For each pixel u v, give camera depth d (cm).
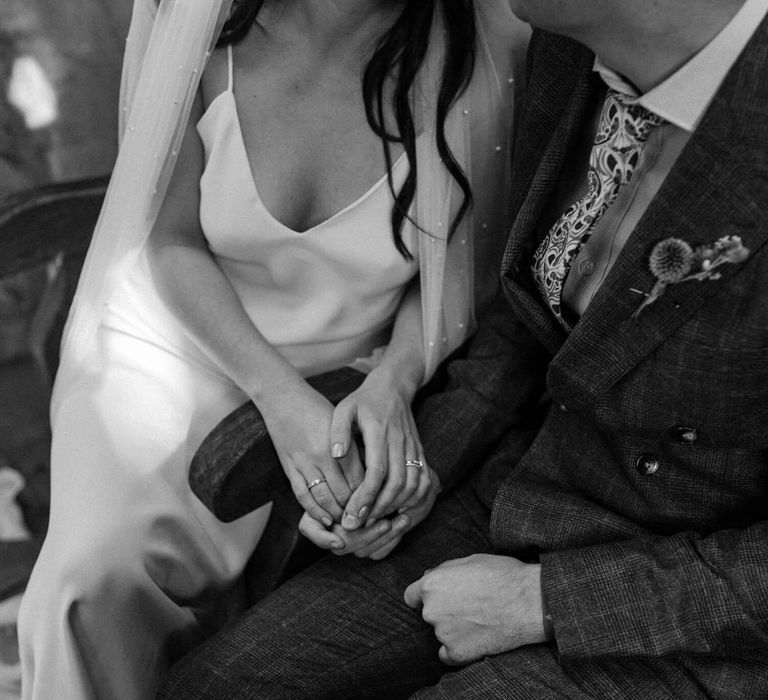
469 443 160
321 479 148
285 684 138
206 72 160
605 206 130
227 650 143
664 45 114
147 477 160
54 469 162
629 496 135
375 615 145
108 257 168
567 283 137
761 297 112
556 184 143
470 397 161
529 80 151
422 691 131
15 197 202
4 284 256
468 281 175
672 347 120
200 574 168
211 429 171
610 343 123
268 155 161
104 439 162
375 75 157
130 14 259
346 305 172
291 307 174
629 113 123
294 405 152
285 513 165
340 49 158
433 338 168
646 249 117
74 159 263
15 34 252
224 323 162
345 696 141
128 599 155
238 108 160
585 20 114
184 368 174
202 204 165
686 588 120
